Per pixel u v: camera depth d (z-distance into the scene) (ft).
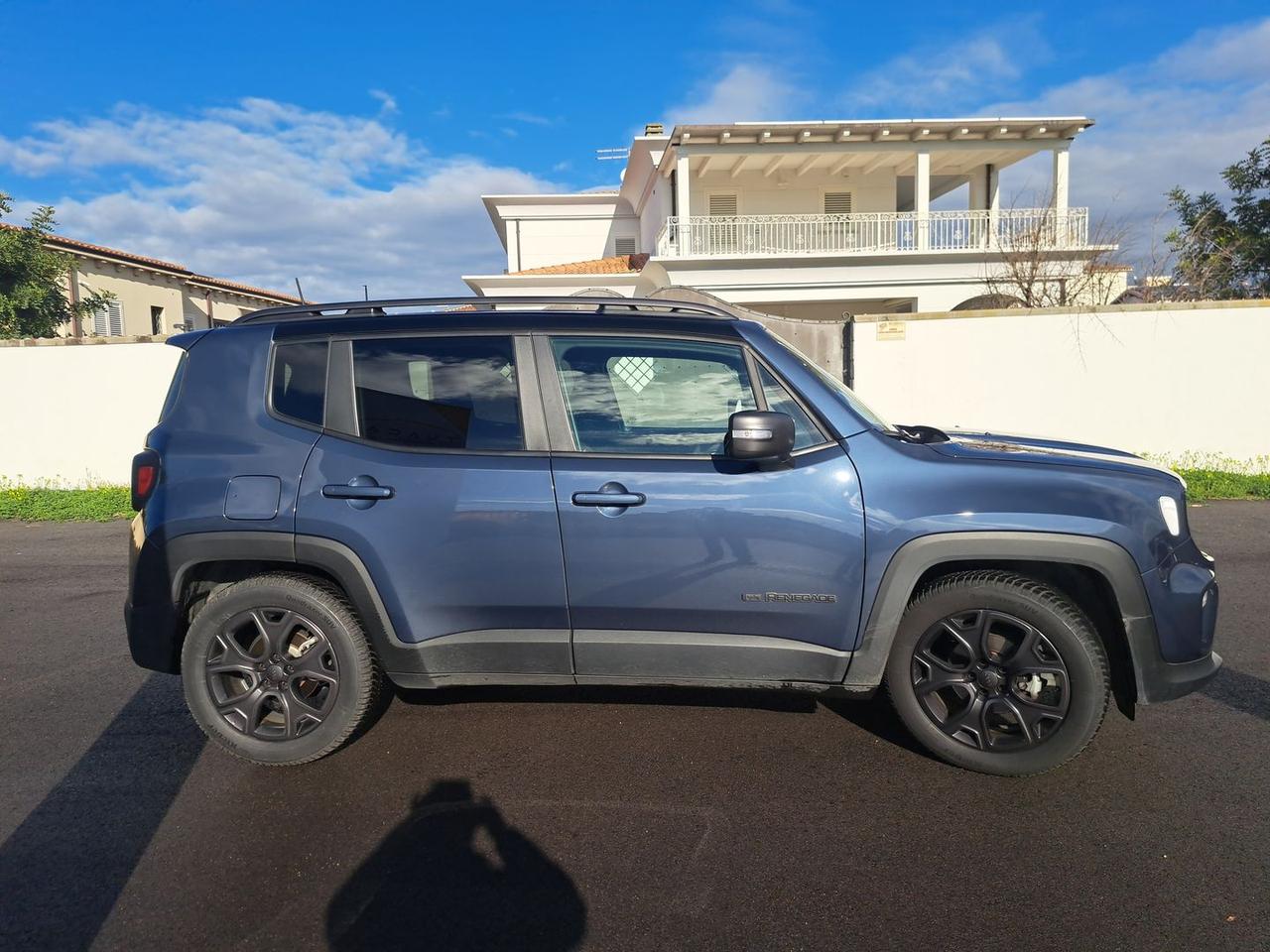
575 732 12.12
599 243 94.17
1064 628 10.03
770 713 12.68
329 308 11.67
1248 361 33.27
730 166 72.33
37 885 8.64
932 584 10.55
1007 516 10.03
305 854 9.18
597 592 10.47
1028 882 8.52
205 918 8.09
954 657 10.66
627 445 10.69
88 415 36.17
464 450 10.74
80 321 62.75
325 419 11.05
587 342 11.03
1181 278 48.78
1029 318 34.24
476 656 10.77
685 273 64.44
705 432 10.73
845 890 8.45
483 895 8.43
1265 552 22.29
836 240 72.90
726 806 10.07
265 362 11.34
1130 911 8.01
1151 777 10.57
